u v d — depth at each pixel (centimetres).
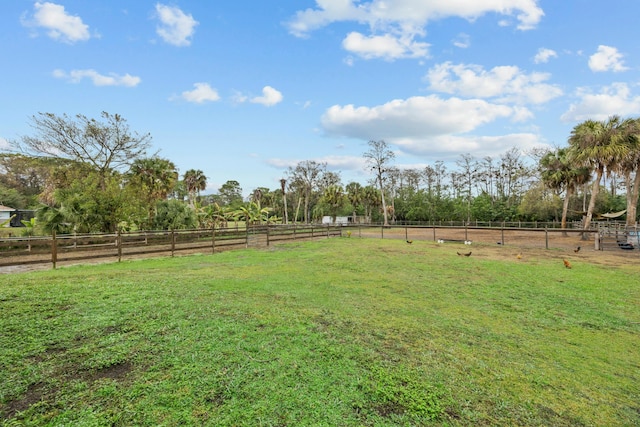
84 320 382
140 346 321
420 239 1958
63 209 1332
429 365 328
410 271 871
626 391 310
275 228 1759
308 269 868
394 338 395
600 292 677
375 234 2464
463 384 296
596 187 1906
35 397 236
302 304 518
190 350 318
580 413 267
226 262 973
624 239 1588
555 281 772
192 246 1257
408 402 258
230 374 279
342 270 867
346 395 261
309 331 392
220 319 409
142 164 2070
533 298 630
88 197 1380
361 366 312
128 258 1055
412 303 570
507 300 614
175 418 220
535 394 291
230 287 602
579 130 1912
